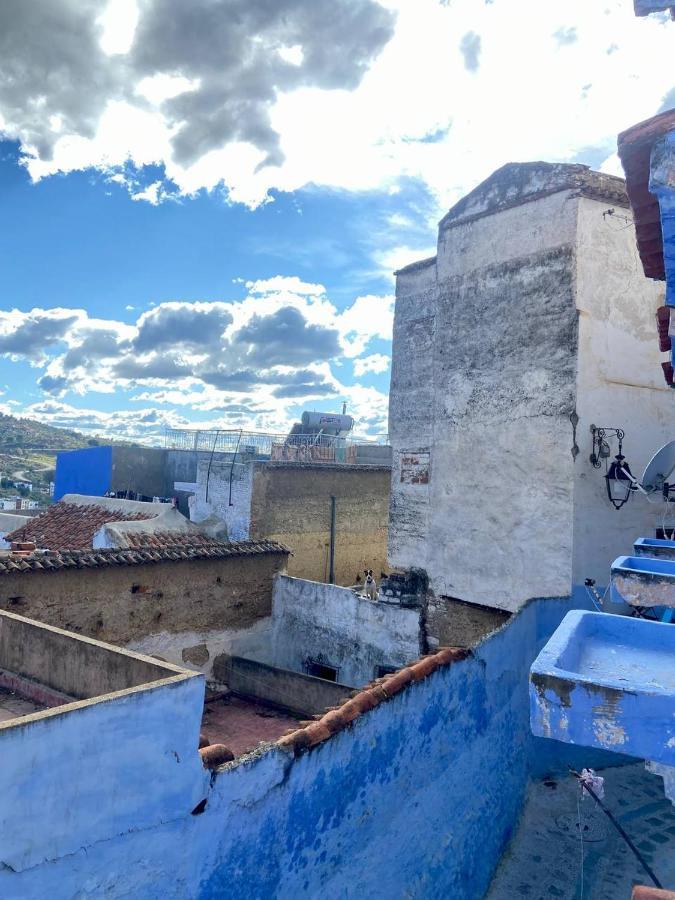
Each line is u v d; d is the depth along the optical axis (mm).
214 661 12328
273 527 17062
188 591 11977
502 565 10977
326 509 18172
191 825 4344
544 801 8852
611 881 7293
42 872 3643
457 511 11789
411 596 12289
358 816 5668
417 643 11844
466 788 7270
